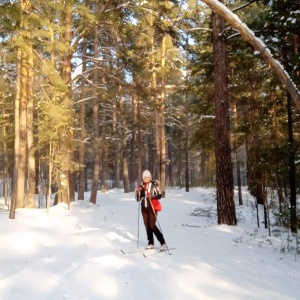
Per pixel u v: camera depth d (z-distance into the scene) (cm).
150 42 2086
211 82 1553
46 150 1606
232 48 1277
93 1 1689
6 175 2358
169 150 4678
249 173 1163
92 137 2200
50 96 1409
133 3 1593
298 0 887
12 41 1128
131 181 3422
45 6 1278
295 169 1062
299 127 1223
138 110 2892
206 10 1395
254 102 1357
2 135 2277
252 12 1236
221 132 1134
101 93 2044
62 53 1445
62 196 1714
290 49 965
